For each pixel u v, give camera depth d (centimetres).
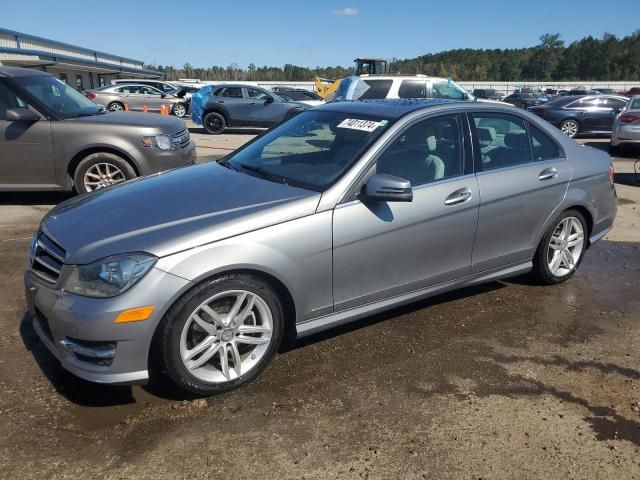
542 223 431
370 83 1280
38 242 315
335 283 330
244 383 311
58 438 267
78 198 366
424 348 362
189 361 291
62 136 668
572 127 1714
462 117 393
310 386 316
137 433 273
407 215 347
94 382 295
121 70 6009
